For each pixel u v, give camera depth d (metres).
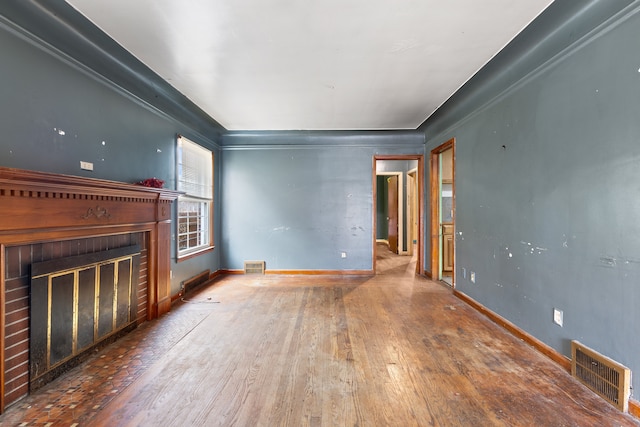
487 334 2.72
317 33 2.15
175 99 3.46
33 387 1.83
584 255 1.97
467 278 3.62
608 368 1.76
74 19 1.97
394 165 7.45
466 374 2.07
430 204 4.88
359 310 3.37
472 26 2.07
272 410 1.70
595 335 1.89
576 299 2.03
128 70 2.70
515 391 1.88
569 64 2.07
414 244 7.50
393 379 2.01
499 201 2.93
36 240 1.82
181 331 2.78
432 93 3.29
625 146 1.70
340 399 1.80
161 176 3.40
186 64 2.61
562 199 2.15
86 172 2.35
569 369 2.08
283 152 5.18
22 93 1.85
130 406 1.72
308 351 2.40
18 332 1.75
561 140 2.15
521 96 2.58
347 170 5.18
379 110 3.87
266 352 2.38
